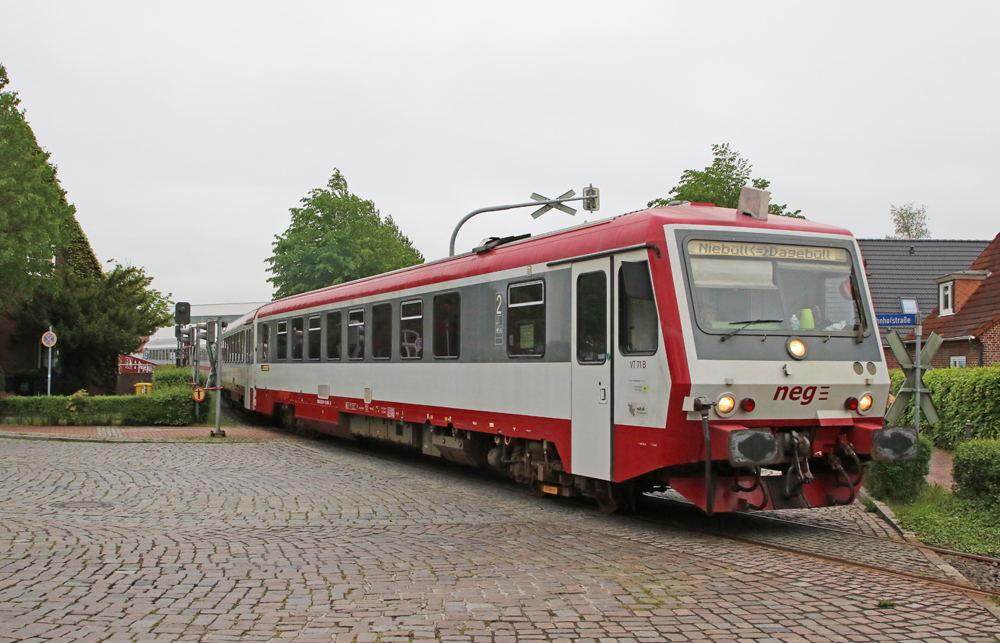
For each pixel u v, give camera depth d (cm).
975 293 2973
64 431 1992
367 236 3991
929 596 630
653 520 968
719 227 883
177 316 2122
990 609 596
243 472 1348
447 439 1307
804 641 525
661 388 852
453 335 1273
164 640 518
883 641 527
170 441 1808
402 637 525
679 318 841
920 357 1041
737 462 803
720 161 2561
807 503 884
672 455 848
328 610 581
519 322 1109
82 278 3397
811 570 712
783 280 897
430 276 1352
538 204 2141
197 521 929
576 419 988
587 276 977
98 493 1115
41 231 2420
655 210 908
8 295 2544
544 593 626
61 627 539
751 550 796
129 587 636
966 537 859
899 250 3712
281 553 761
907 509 996
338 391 1706
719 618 568
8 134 2466
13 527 861
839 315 915
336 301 1736
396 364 1456
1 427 2084
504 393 1137
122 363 4478
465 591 632
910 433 892
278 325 2088
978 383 1705
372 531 878
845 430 902
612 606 594
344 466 1450
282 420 2228
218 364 1942
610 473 930
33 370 3184
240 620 558
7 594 611
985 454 966
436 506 1047
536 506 1057
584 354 977
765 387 849
